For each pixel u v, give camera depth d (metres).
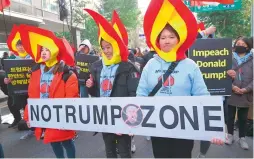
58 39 3.14
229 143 4.61
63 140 3.06
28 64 4.77
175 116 2.32
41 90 3.22
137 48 9.46
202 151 3.73
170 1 2.28
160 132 2.39
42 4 19.77
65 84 3.12
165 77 2.34
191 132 2.28
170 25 2.31
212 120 2.21
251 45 4.32
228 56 3.38
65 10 9.46
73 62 3.28
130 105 2.50
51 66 3.22
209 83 3.42
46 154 4.57
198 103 2.23
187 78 2.30
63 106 2.87
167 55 2.34
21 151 4.72
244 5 14.68
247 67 4.31
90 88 3.19
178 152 2.45
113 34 2.88
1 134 5.73
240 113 4.47
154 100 2.38
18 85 4.78
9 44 5.13
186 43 2.32
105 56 3.01
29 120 3.12
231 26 15.42
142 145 4.82
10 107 6.10
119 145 3.00
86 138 5.30
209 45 3.38
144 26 2.46
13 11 16.02
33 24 19.20
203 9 9.64
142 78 2.48
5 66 4.73
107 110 2.63
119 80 2.93
